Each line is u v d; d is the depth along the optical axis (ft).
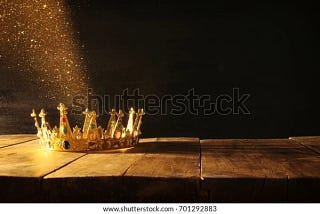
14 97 12.17
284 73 11.82
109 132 6.61
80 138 6.24
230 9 11.78
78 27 12.08
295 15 11.71
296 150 6.34
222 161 5.30
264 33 11.80
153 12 11.89
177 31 11.90
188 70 11.91
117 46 12.01
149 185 4.28
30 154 6.08
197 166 4.91
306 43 11.75
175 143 7.23
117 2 11.94
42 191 4.33
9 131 12.15
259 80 11.86
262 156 5.75
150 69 11.98
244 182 4.21
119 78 12.04
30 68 12.15
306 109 11.84
